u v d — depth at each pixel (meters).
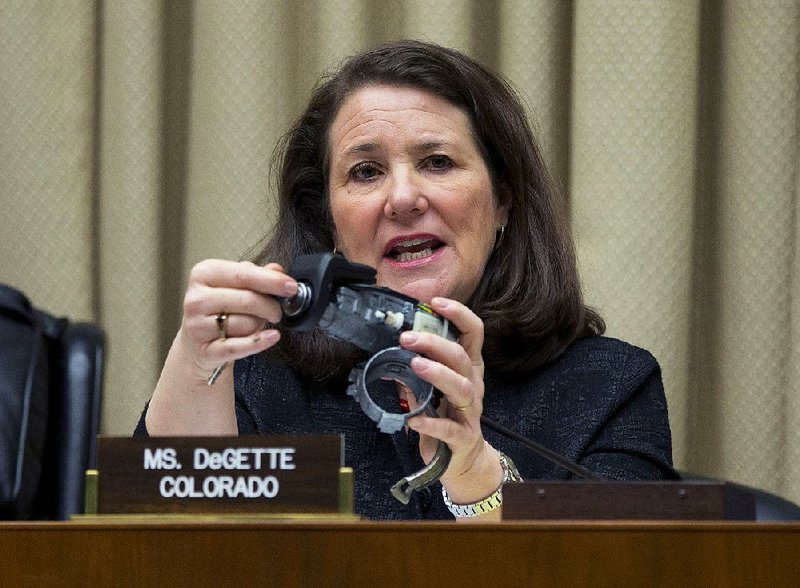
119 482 3.61
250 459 3.58
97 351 6.65
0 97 9.12
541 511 3.60
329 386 6.29
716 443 8.91
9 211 9.10
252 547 3.29
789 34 8.70
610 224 8.59
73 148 9.15
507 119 6.40
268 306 4.41
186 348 4.72
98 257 9.33
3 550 3.30
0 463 5.97
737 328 8.76
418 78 6.23
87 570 3.30
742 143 8.76
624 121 8.59
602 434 6.01
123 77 9.06
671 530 3.27
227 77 9.00
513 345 6.31
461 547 3.27
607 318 8.57
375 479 5.96
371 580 3.28
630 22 8.60
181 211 9.42
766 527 3.25
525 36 8.90
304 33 9.18
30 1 9.12
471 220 6.10
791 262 8.66
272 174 7.29
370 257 6.12
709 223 9.09
